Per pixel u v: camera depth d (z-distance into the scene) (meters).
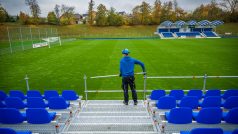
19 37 44.12
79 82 11.39
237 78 11.90
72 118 5.01
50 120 4.34
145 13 86.56
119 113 5.44
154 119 4.72
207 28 59.69
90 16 88.06
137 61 5.89
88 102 6.68
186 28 60.03
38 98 5.12
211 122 4.12
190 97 4.98
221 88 10.16
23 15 76.44
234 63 16.72
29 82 11.53
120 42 41.50
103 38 55.41
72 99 6.35
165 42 40.16
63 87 10.53
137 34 68.00
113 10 86.50
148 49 27.53
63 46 32.91
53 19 78.75
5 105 5.24
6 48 27.95
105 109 5.85
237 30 67.19
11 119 4.21
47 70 14.59
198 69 14.46
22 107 5.28
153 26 83.38
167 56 20.72
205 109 4.00
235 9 78.94
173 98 5.02
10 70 14.70
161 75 12.85
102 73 13.49
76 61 18.25
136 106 6.02
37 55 22.25
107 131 4.26
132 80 5.84
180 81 11.43
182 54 22.14
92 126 4.50
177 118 4.10
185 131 3.75
